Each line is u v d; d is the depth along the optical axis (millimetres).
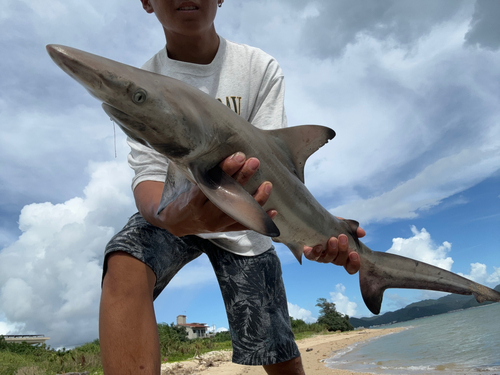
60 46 1466
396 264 3461
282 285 3281
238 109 3115
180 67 3008
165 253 2410
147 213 2217
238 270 3020
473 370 7078
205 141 1898
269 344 2996
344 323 70250
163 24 2689
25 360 17891
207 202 1787
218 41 3062
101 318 1993
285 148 2533
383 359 11336
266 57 3340
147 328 1999
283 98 3373
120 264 2129
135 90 1593
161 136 1753
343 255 2988
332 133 2635
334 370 8938
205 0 2516
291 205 2553
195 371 11055
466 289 3324
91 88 1541
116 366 1862
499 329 17266
